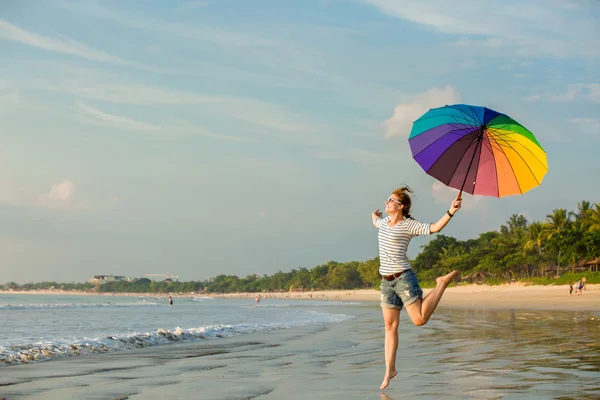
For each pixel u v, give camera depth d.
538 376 6.71
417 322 5.38
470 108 4.98
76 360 9.95
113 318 33.41
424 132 5.30
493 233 112.50
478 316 24.42
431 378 6.76
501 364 7.93
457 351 10.01
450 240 116.31
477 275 95.75
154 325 25.47
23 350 10.71
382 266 5.55
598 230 63.66
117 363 9.44
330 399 5.47
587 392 5.59
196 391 6.21
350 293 154.50
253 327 19.55
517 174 5.19
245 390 6.22
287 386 6.43
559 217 75.56
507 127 4.97
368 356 10.06
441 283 5.40
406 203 5.50
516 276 84.81
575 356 8.75
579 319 20.48
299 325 21.36
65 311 47.84
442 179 5.28
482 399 5.30
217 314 39.97
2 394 6.20
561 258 69.81
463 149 5.18
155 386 6.70
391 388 6.07
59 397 5.98
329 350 11.53
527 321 19.59
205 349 12.17
